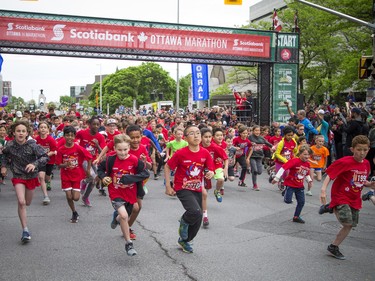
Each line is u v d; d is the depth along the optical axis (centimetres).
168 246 629
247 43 1973
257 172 1189
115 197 589
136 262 555
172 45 1873
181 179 607
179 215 840
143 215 838
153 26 1853
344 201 580
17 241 649
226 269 532
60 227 737
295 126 1495
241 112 2244
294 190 798
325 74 3259
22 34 1720
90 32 1781
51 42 1748
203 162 611
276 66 2038
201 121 1839
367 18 2259
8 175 1435
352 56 2456
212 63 2014
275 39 2019
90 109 8000
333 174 586
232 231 725
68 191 761
